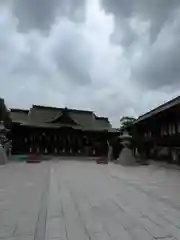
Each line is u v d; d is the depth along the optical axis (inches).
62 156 1481.3
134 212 223.8
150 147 1139.3
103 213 219.8
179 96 844.6
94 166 810.8
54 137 1616.6
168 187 367.6
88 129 1676.9
